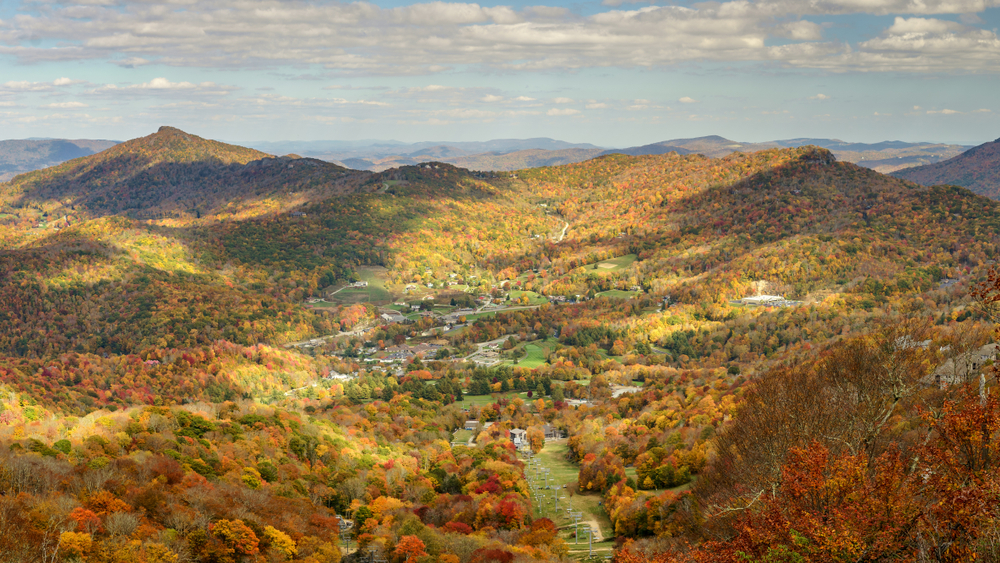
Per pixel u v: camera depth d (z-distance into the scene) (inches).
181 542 2415.1
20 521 2204.7
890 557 1197.1
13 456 2726.4
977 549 1115.3
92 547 2203.5
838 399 2223.2
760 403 2450.8
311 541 2775.6
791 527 1299.2
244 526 2559.1
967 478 1194.6
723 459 2645.2
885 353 2476.6
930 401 2066.9
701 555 1518.2
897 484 1238.3
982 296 1389.0
